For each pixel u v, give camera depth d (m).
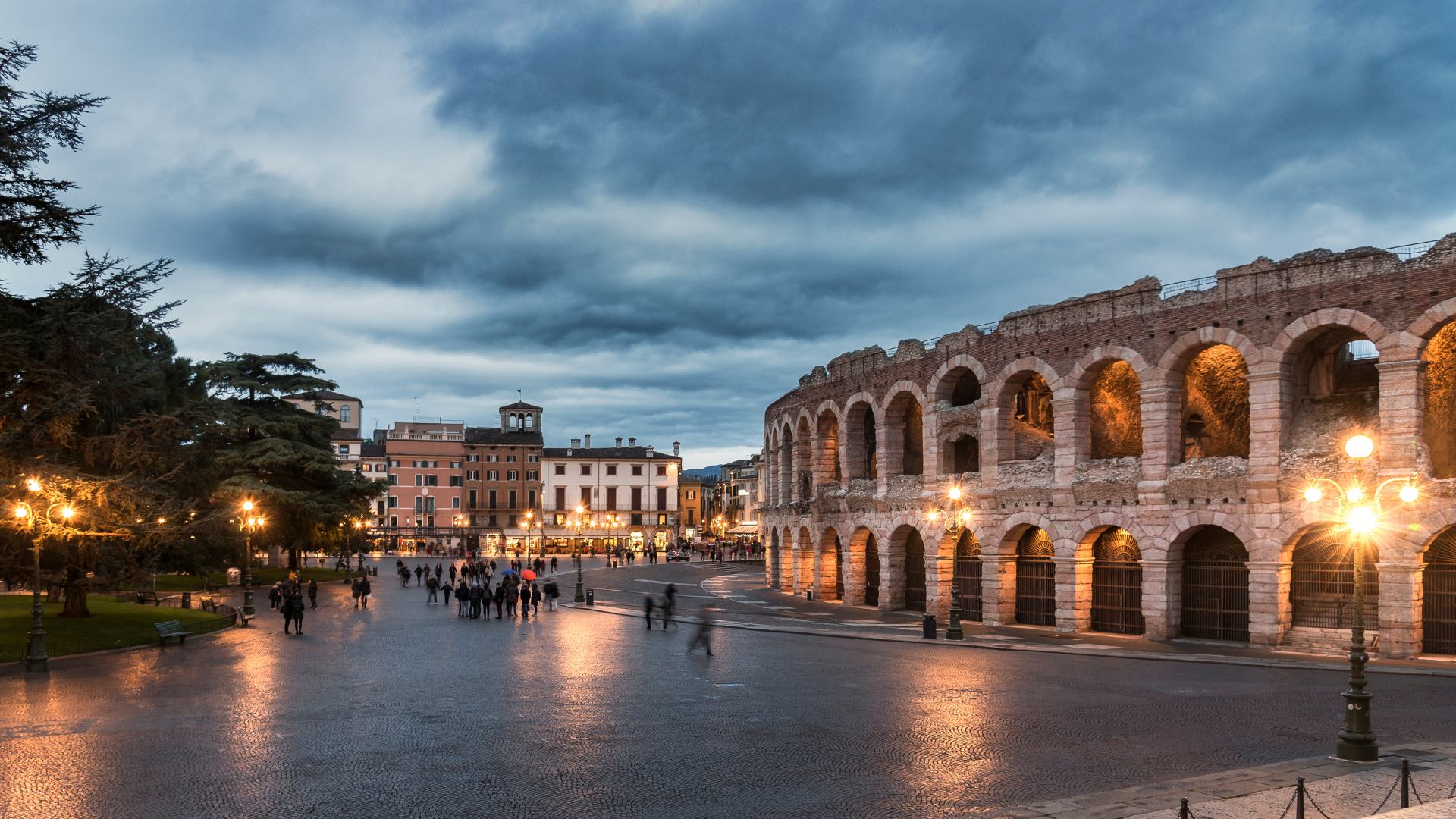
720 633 47.41
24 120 35.06
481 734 23.38
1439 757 20.67
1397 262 38.56
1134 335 46.53
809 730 23.84
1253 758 20.97
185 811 16.95
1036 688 30.55
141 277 40.19
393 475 159.50
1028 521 50.69
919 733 23.48
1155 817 15.95
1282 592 41.62
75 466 41.62
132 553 45.91
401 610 61.38
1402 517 37.94
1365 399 42.28
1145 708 27.06
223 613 54.47
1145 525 45.66
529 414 171.00
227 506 55.91
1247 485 42.22
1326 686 31.33
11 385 38.28
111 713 26.06
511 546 159.00
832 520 68.50
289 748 21.84
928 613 56.50
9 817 16.58
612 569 111.69
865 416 68.56
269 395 87.88
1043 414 55.81
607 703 27.66
